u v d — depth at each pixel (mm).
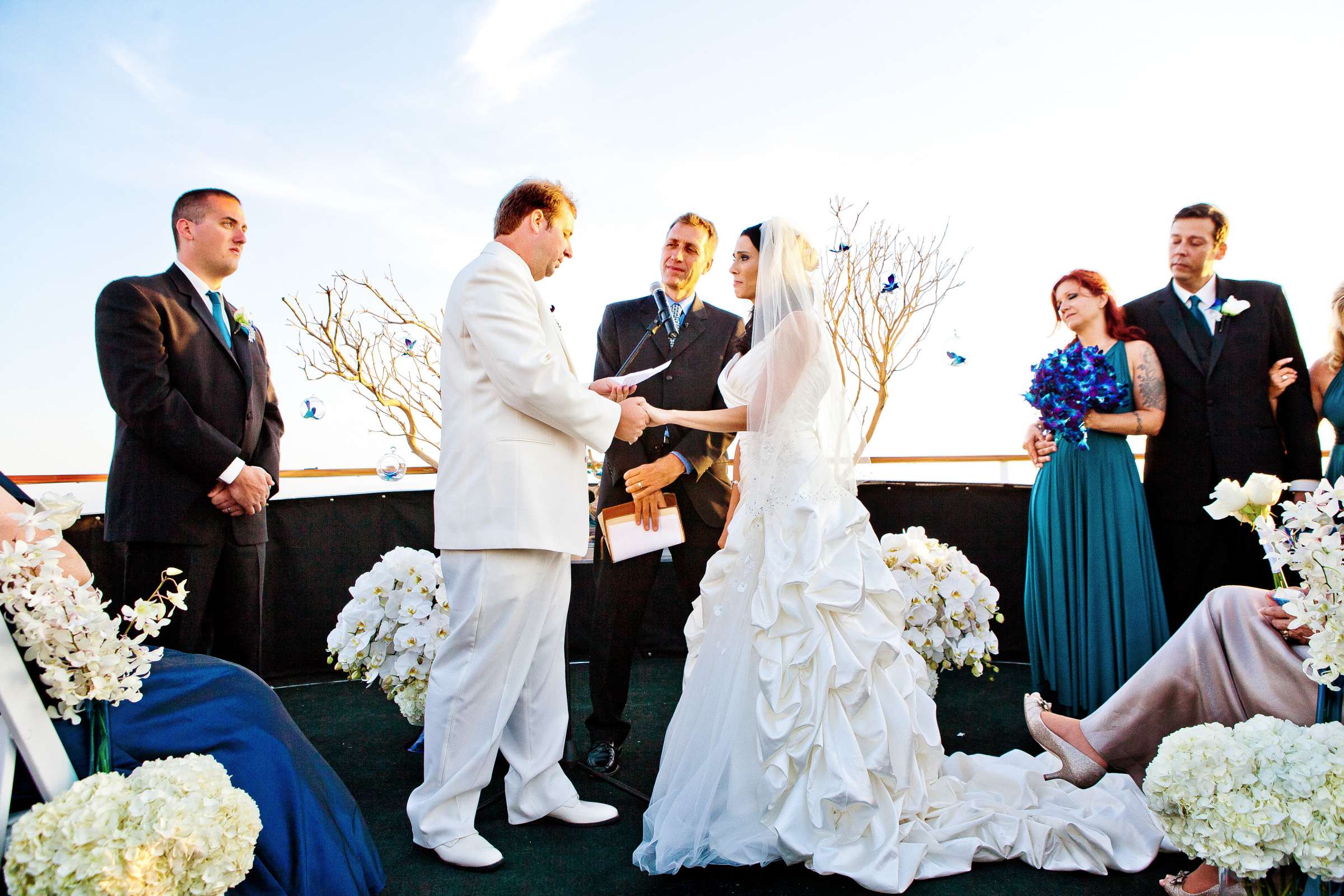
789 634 2066
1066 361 3031
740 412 2375
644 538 2541
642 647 4371
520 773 2244
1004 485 4207
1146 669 2195
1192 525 3061
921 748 2156
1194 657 2100
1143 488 3229
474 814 2105
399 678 2789
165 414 2502
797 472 2180
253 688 1786
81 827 1178
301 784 1704
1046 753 2492
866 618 2117
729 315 2947
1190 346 3061
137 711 1601
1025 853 2039
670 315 2859
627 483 2594
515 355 1996
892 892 1856
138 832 1205
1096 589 3020
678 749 2141
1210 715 2070
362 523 3992
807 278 2297
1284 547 1597
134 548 2584
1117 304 3207
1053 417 3008
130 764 1535
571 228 2273
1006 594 4211
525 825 2289
